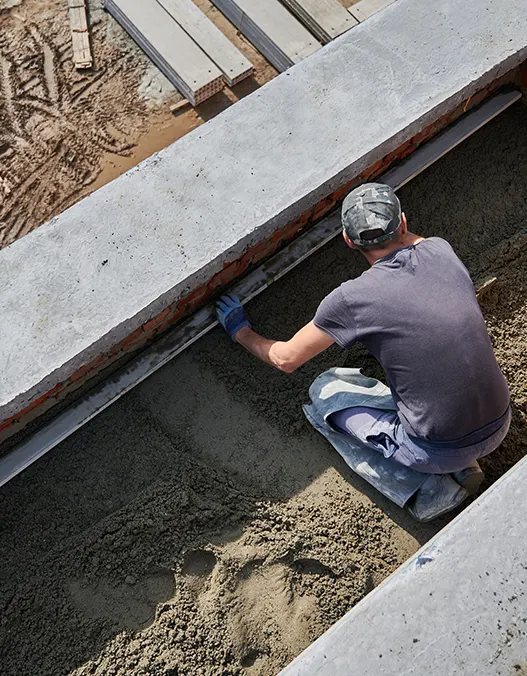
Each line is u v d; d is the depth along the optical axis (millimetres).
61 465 2773
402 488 2643
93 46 3977
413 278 2283
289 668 2070
